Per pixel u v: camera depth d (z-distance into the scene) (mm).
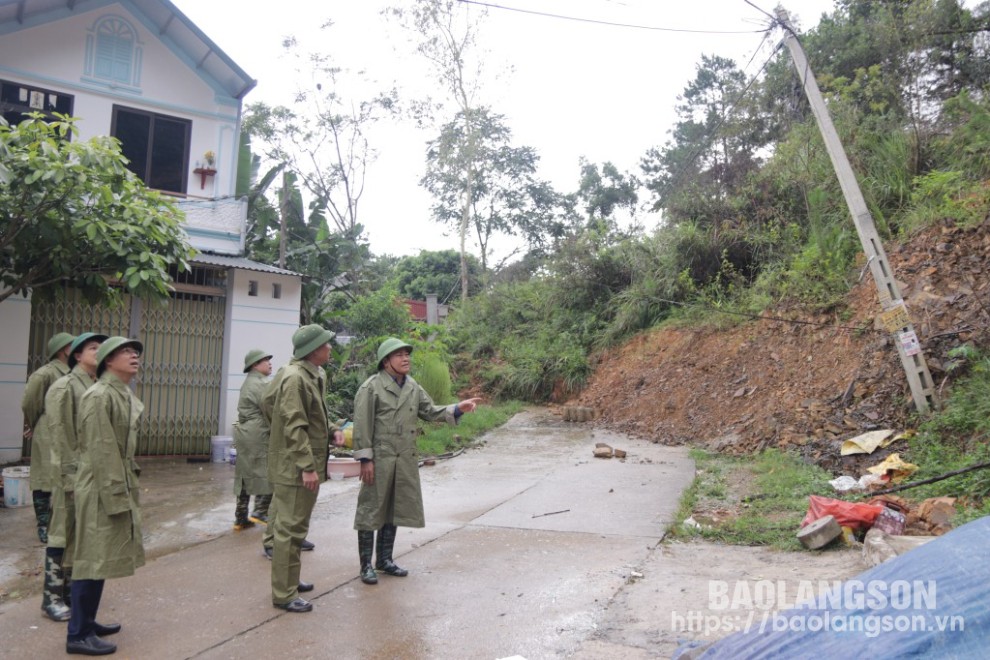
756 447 11016
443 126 28938
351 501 8469
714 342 14820
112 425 4289
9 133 7672
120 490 4219
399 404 5590
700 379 14195
